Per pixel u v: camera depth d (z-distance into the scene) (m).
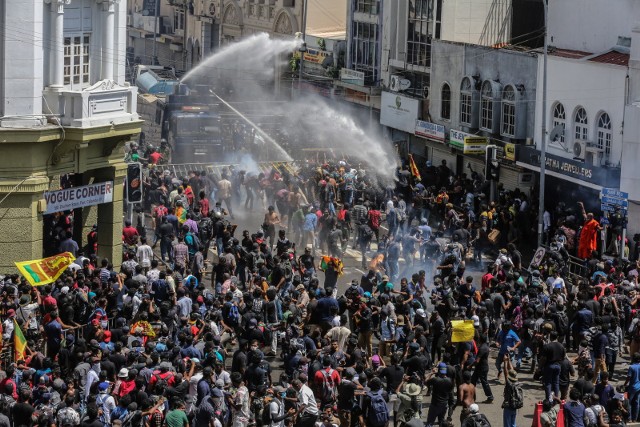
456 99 72.81
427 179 70.00
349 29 89.94
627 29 64.31
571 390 34.19
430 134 75.06
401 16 81.88
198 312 39.50
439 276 47.22
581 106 61.41
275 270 45.44
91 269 43.88
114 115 50.69
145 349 35.84
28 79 47.75
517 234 58.88
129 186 53.09
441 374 34.72
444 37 76.62
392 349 40.00
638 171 56.09
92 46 50.91
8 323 37.41
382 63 84.94
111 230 52.62
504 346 40.53
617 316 41.56
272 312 42.22
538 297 43.12
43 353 38.53
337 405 34.94
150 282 43.56
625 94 56.91
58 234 51.78
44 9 48.28
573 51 67.00
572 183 62.53
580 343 38.97
